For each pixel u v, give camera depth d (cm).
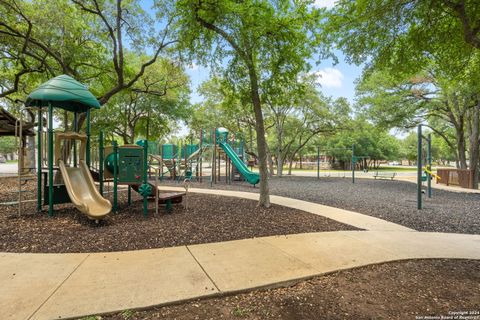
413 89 1659
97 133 2006
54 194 663
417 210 822
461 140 1775
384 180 2089
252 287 298
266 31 658
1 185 1227
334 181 1939
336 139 4156
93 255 396
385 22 540
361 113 2030
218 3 606
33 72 1322
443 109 1728
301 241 476
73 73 1226
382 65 617
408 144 5966
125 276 325
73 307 254
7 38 1088
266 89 771
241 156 1998
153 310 257
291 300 279
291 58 720
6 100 1852
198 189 1256
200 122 2497
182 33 737
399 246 457
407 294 293
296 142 3797
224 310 258
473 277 338
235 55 754
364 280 328
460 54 586
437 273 351
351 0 560
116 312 249
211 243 457
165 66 1278
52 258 382
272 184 1647
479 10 461
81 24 1208
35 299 268
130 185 748
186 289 292
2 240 455
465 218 711
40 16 1055
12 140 6041
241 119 2292
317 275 335
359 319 245
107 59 1394
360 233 539
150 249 425
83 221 582
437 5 457
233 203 852
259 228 558
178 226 558
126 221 597
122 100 2008
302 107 2266
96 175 782
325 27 633
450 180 1716
